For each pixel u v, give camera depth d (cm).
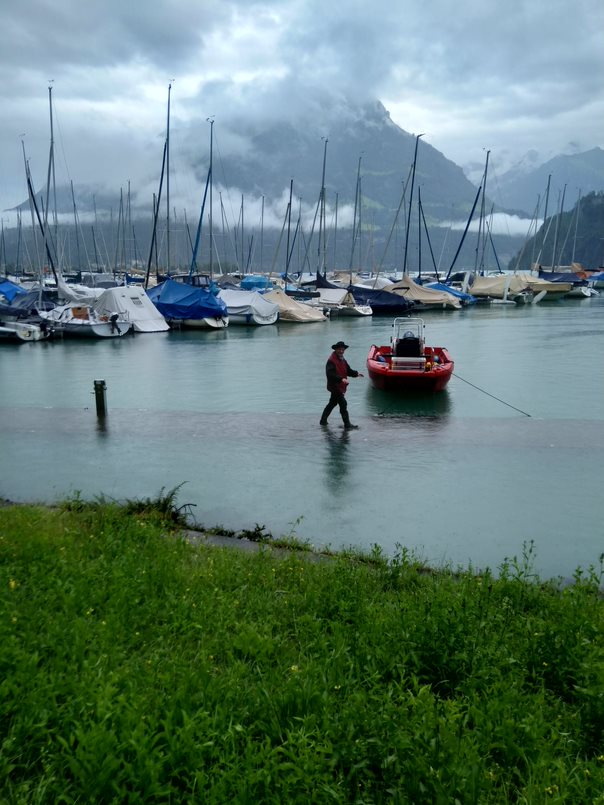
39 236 8650
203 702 348
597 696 360
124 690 359
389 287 5844
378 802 282
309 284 7206
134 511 839
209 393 2005
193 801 274
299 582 586
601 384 2169
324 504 994
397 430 1480
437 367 1953
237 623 462
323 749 296
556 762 304
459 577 670
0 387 2116
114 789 277
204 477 1129
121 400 1886
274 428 1495
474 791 278
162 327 4012
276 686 375
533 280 7469
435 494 1043
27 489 1059
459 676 400
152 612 482
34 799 271
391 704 343
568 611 505
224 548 709
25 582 529
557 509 979
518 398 1909
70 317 3631
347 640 439
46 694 345
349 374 1509
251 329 4231
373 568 654
